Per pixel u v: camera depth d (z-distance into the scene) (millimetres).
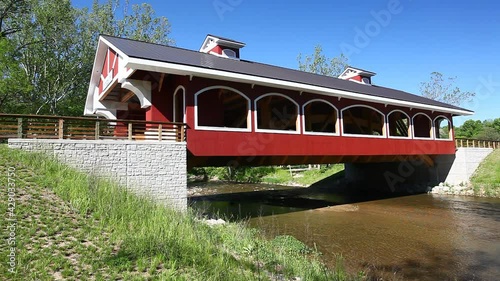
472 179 18734
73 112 24750
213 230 7590
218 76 10109
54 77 23281
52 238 5129
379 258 7695
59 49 23516
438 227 10766
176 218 7152
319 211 13852
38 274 4164
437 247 8562
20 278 4016
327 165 28219
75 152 8328
